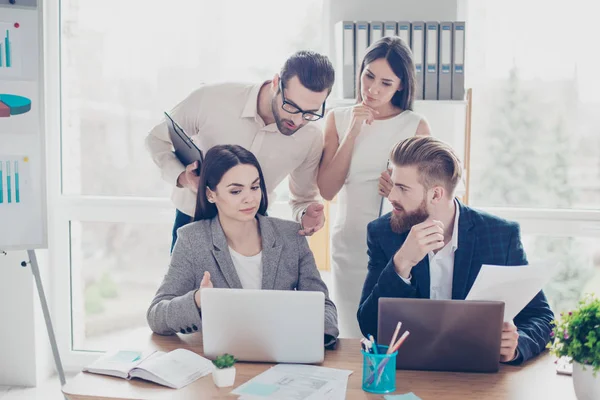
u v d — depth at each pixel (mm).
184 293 2141
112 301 3658
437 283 2104
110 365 1740
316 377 1669
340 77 2971
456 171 2066
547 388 1636
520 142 3387
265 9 3445
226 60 3484
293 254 2227
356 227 2756
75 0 3510
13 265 3387
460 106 3143
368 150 2717
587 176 3359
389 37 2693
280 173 2656
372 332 2004
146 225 3596
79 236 3629
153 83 3523
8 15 2682
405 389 1619
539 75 3342
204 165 2203
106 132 3566
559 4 3293
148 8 3484
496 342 1713
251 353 1779
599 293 3355
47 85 3521
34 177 2750
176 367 1710
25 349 3412
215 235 2166
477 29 3350
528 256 3398
